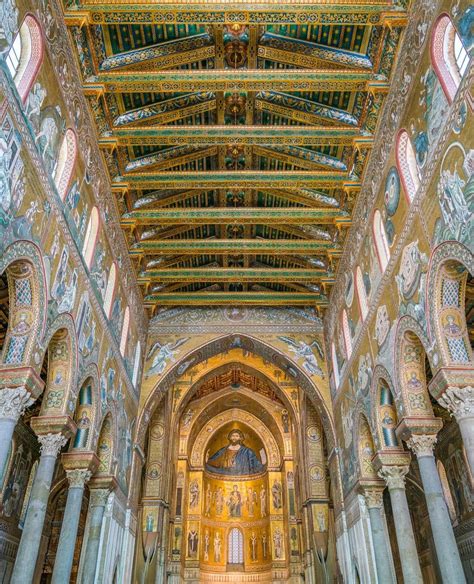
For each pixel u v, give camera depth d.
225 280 21.67
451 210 10.13
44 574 24.23
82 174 13.69
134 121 15.12
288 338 24.53
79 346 13.62
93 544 15.83
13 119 9.20
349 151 16.25
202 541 40.47
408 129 12.41
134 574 24.92
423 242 11.69
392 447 15.24
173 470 32.22
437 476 12.38
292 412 30.23
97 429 15.35
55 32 11.32
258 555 40.53
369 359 16.44
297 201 18.67
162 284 23.08
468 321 16.89
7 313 15.65
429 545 23.97
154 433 28.89
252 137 15.18
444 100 10.38
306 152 16.86
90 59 13.00
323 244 19.69
